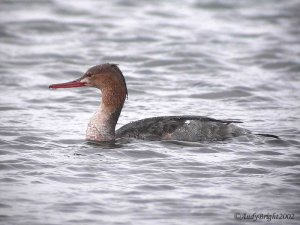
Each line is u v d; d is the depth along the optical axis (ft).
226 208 40.27
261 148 49.98
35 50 84.17
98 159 47.78
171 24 97.71
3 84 71.26
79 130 55.83
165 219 38.88
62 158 48.03
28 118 59.57
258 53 83.30
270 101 66.64
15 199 41.09
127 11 104.47
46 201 40.88
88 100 66.44
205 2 109.40
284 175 45.11
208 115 61.36
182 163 46.96
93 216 39.14
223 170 45.91
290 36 92.43
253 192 42.45
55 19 98.02
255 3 109.50
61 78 75.00
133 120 59.36
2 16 98.94
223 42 89.04
